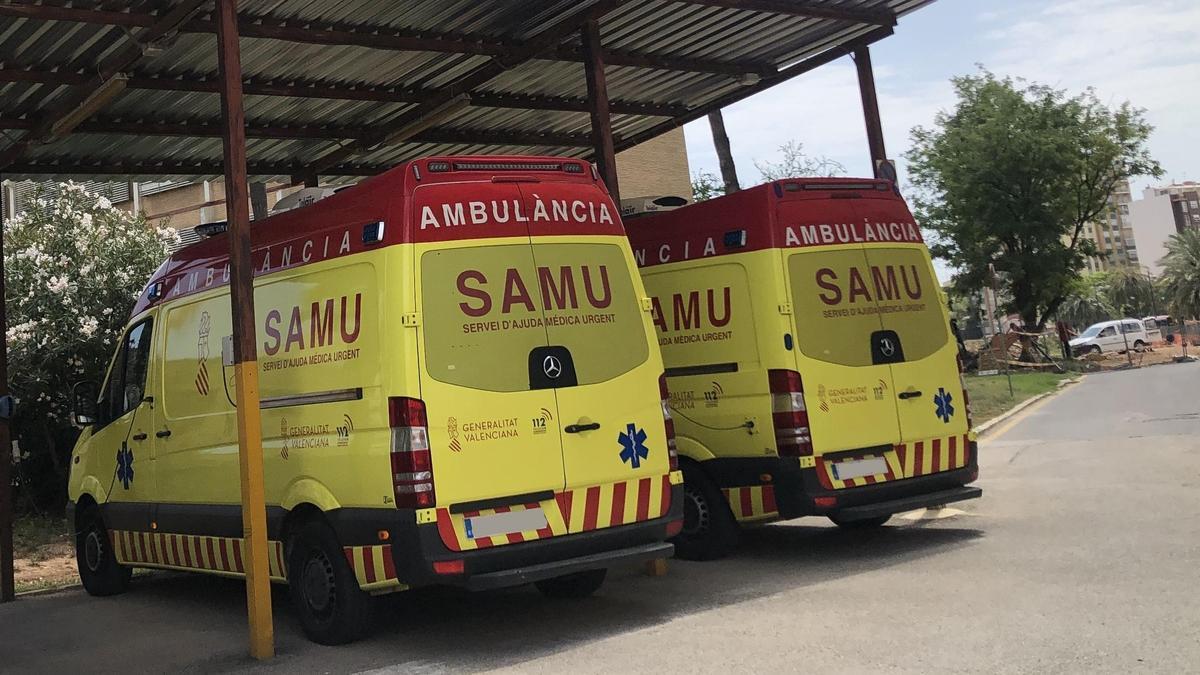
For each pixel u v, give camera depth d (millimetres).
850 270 8523
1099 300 105438
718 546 8648
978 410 21391
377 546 6219
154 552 8750
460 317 6352
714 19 10477
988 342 48531
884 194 8969
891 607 6480
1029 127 43312
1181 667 4895
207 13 8438
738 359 8375
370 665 6207
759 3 9977
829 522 10344
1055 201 43594
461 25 9773
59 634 8117
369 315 6410
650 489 6836
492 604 7766
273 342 7184
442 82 11266
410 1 9047
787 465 8031
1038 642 5438
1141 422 16297
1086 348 52000
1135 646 5250
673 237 8984
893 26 11133
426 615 7520
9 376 13711
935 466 8570
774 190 8383
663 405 7008
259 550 6652
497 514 6246
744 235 8422
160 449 8547
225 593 9523
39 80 9156
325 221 6934
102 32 8461
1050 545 7938
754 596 7188
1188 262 87500
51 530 13758
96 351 14508
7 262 14531
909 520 9812
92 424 9578
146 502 8766
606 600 7516
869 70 11484
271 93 10656
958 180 43969
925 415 8586
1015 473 11961
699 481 8695
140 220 16391
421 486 6031
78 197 16062
